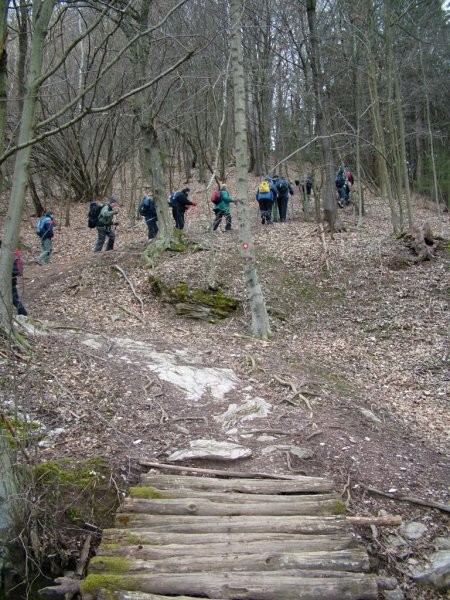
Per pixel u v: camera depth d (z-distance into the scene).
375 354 9.68
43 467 5.17
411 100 23.17
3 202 14.42
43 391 6.54
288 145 24.62
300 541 4.42
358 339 10.26
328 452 6.12
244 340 9.80
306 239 14.88
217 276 12.04
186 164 28.58
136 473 5.52
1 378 6.39
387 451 6.32
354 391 8.12
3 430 4.68
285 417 6.82
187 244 13.74
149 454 5.82
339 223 16.09
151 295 11.84
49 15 6.16
